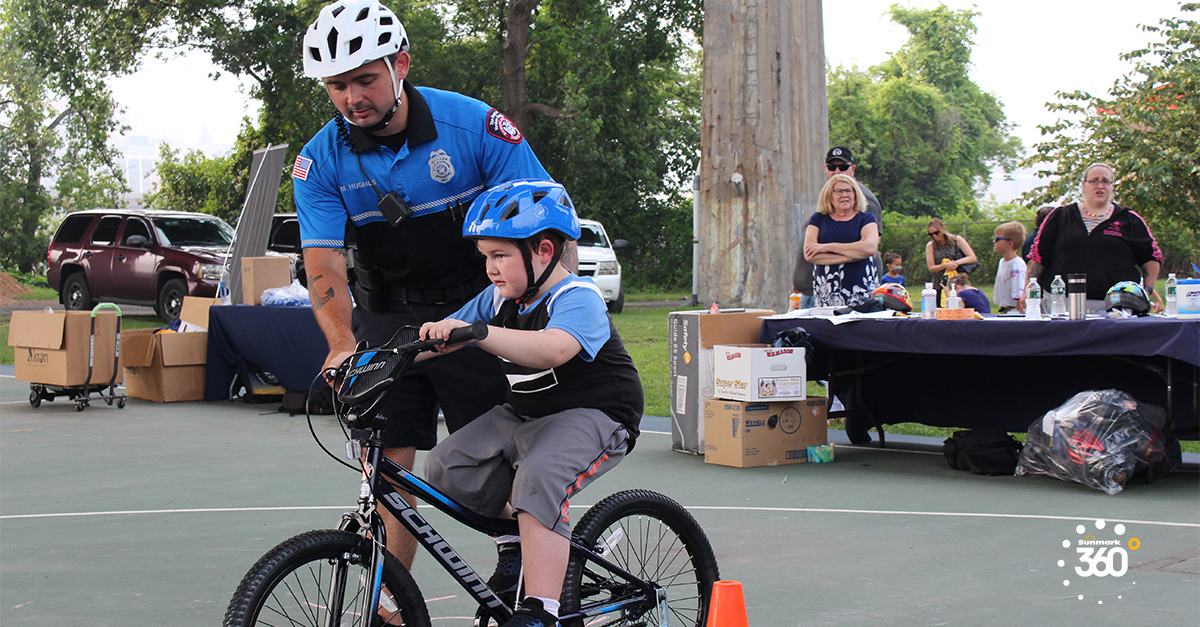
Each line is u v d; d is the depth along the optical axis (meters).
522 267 2.81
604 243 21.84
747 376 6.73
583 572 3.05
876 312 7.04
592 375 2.87
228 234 18.56
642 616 3.18
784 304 13.67
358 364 2.70
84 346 9.75
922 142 52.00
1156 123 14.45
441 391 3.41
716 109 13.70
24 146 36.44
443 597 3.98
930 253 12.97
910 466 6.79
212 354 10.52
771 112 13.51
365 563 2.65
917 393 7.45
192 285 16.77
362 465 2.68
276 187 12.81
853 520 5.23
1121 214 7.07
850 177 7.79
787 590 4.03
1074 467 5.95
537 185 2.82
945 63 60.34
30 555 4.64
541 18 31.31
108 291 18.19
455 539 4.89
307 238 3.44
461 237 3.46
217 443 7.93
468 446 2.91
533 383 2.88
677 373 7.46
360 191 3.40
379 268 3.56
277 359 9.76
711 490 6.03
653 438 8.11
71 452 7.52
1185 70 14.38
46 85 35.34
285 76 27.23
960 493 5.87
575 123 28.59
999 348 6.11
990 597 3.90
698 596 3.34
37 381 9.93
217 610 3.84
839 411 7.59
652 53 29.08
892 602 3.86
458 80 30.58
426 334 2.58
